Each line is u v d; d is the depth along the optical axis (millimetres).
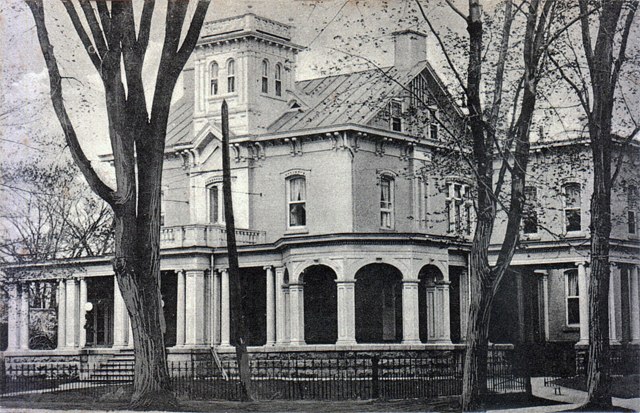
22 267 44625
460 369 34062
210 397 29719
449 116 30734
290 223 42594
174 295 43594
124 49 26766
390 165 42469
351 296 35844
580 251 40781
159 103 26922
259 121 43844
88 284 46000
